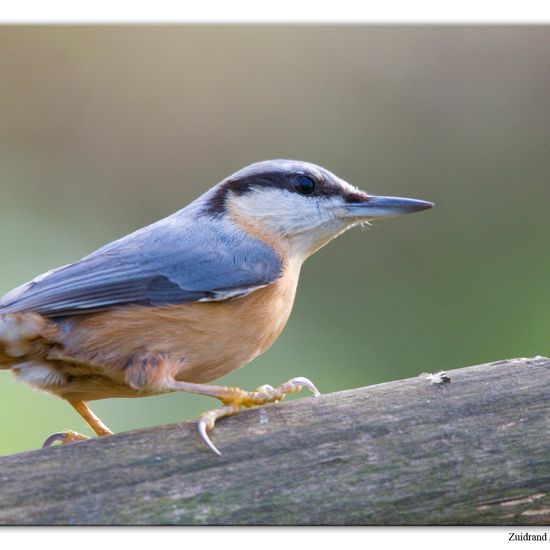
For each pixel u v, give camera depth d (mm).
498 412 5469
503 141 13711
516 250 12438
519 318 11562
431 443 5355
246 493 5211
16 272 11797
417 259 12055
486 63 13977
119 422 9531
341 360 11164
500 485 5242
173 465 5293
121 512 5137
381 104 14055
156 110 14031
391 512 5195
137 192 13805
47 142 13719
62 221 12992
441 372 5773
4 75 13750
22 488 5168
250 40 14219
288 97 14195
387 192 13805
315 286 11727
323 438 5391
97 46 13984
